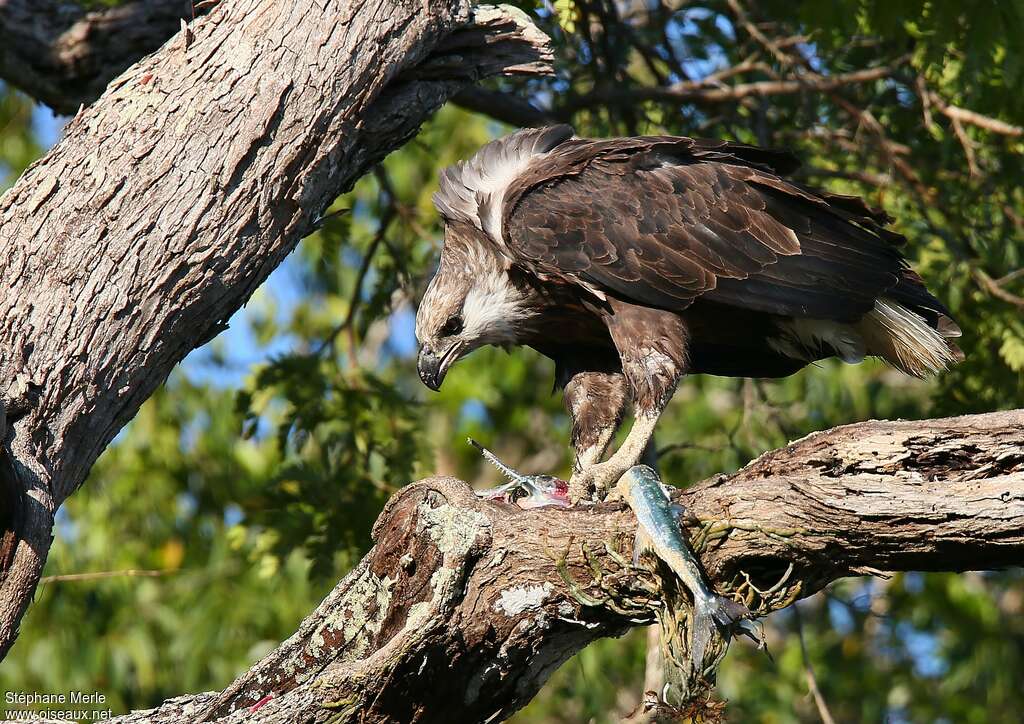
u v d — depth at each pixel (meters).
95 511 18.36
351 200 16.61
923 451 6.29
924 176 13.41
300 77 8.23
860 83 13.40
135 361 7.73
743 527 6.40
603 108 14.05
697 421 16.91
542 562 6.70
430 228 14.48
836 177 13.15
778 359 10.50
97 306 7.61
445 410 21.11
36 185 7.85
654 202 9.59
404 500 7.02
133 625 17.95
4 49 10.83
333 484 13.30
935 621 19.92
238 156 8.02
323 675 6.88
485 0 11.20
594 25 14.00
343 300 20.59
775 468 6.58
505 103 13.52
